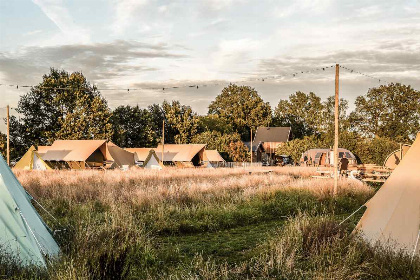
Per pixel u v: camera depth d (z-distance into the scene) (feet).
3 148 168.55
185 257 25.76
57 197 44.91
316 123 299.99
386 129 212.43
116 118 199.52
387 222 26.27
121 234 26.50
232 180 66.44
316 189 55.01
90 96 193.26
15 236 21.61
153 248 25.77
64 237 27.63
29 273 18.93
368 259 22.66
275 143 264.11
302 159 166.50
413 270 20.88
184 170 110.83
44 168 122.21
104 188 52.65
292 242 25.34
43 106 182.50
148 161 137.59
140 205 40.78
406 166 27.86
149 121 213.66
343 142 157.28
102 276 19.36
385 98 213.66
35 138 181.27
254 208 43.04
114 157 134.31
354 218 40.73
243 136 296.30
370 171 95.71
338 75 57.11
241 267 22.59
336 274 19.54
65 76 192.03
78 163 127.03
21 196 25.29
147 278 20.33
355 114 221.46
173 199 44.45
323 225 28.07
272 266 21.83
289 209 44.86
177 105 226.99
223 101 338.34
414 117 211.20
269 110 310.24
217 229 35.88
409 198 26.08
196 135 212.23
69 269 18.30
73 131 176.55
